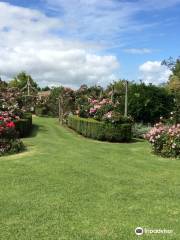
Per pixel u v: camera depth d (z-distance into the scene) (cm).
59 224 621
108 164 1095
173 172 1009
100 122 1816
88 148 1444
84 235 579
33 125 2575
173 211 684
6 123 1380
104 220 639
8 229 602
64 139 1791
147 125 2152
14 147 1308
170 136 1301
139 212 677
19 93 2552
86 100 2598
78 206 708
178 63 2991
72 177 923
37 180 895
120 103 2195
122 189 822
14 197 764
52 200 743
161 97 2189
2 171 992
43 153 1273
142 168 1055
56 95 3841
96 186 844
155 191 810
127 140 1783
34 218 648
